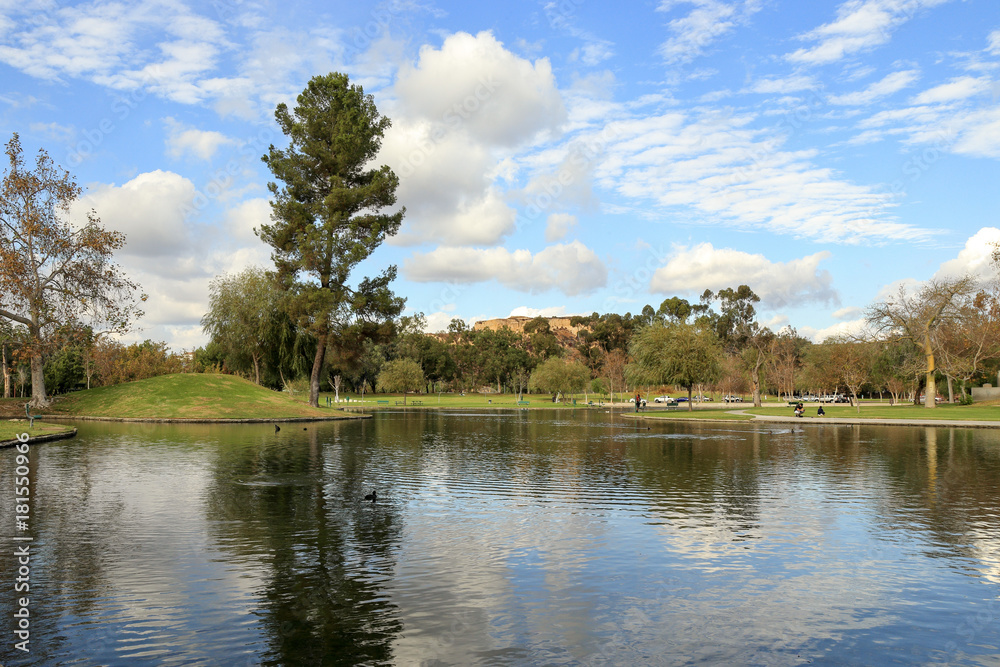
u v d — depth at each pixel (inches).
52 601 354.6
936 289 2637.8
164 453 1058.1
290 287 2233.0
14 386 3080.7
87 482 749.3
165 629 316.8
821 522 559.5
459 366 6668.3
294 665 278.5
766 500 664.4
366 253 2201.0
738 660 287.3
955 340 2778.1
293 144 2278.5
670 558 446.0
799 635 316.2
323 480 778.8
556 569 419.5
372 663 280.4
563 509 613.0
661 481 792.9
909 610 350.6
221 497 660.1
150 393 2139.5
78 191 1886.1
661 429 1793.8
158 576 398.3
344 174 2298.2
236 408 2106.3
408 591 374.9
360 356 2524.6
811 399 4817.9
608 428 1831.9
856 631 321.4
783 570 419.5
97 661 281.1
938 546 480.1
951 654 295.3
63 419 1926.7
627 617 337.7
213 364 4190.5
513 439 1417.3
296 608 346.3
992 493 708.7
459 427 1844.2
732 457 1064.2
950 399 3307.1
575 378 4392.2
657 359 2839.6
